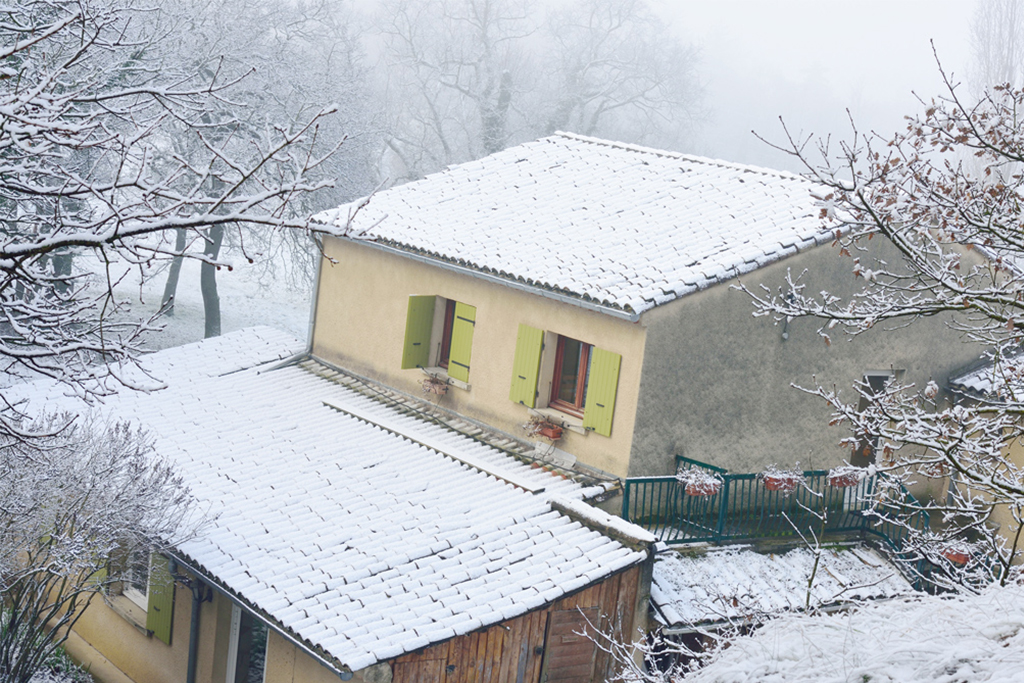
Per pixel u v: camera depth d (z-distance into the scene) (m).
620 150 18.50
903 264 14.70
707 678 7.29
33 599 10.64
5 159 7.36
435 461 13.94
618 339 12.96
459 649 10.19
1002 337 10.55
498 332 14.83
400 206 17.64
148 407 16.20
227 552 11.58
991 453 9.02
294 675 11.29
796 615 7.47
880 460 14.89
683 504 13.42
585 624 10.98
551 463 13.66
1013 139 8.81
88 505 10.68
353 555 11.30
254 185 29.81
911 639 6.67
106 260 5.96
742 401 13.72
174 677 13.34
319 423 15.59
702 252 13.48
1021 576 8.07
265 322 37.22
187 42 27.97
